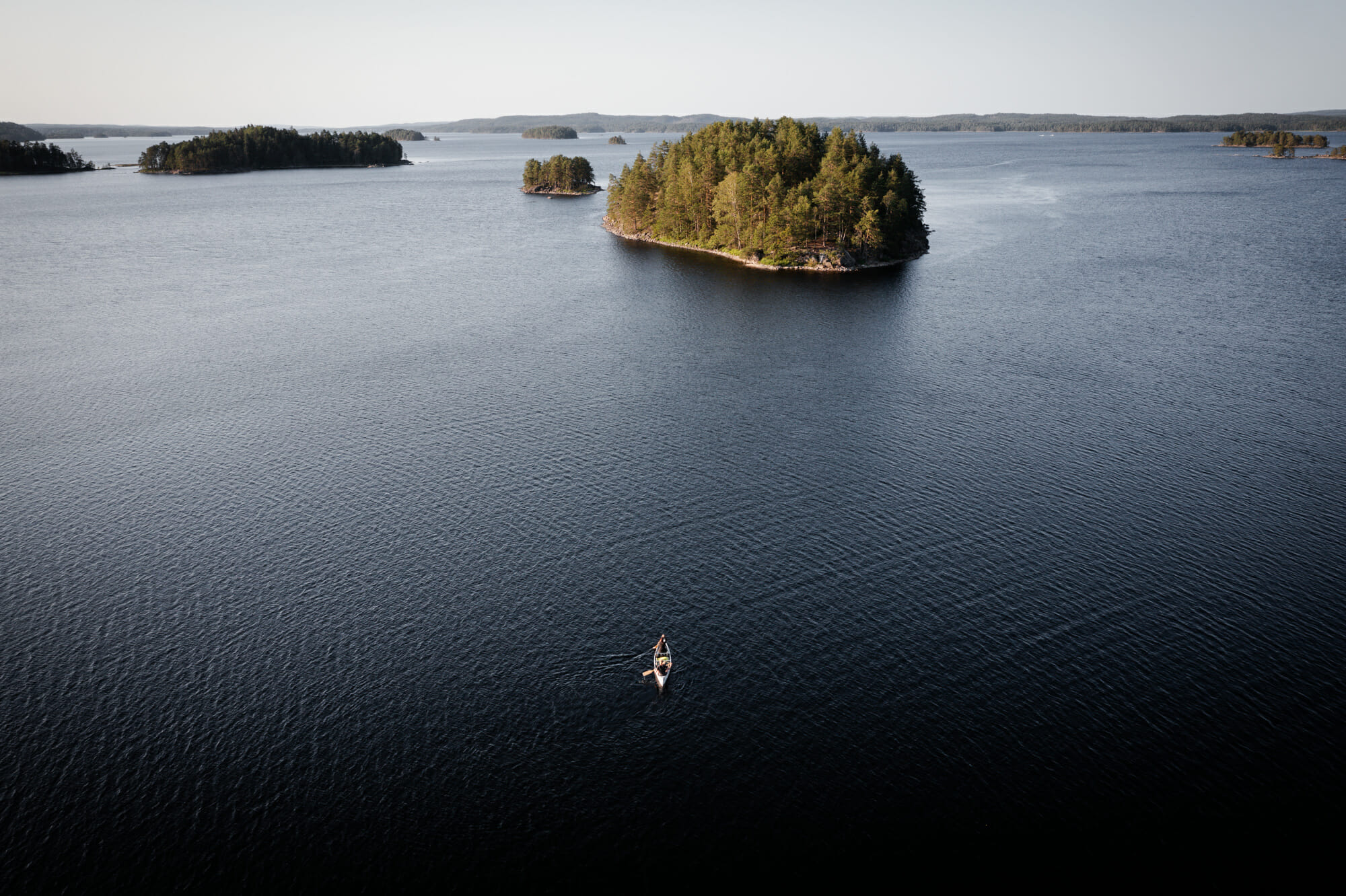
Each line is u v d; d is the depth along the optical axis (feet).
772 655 200.03
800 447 308.81
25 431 325.62
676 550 242.99
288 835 154.51
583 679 192.65
